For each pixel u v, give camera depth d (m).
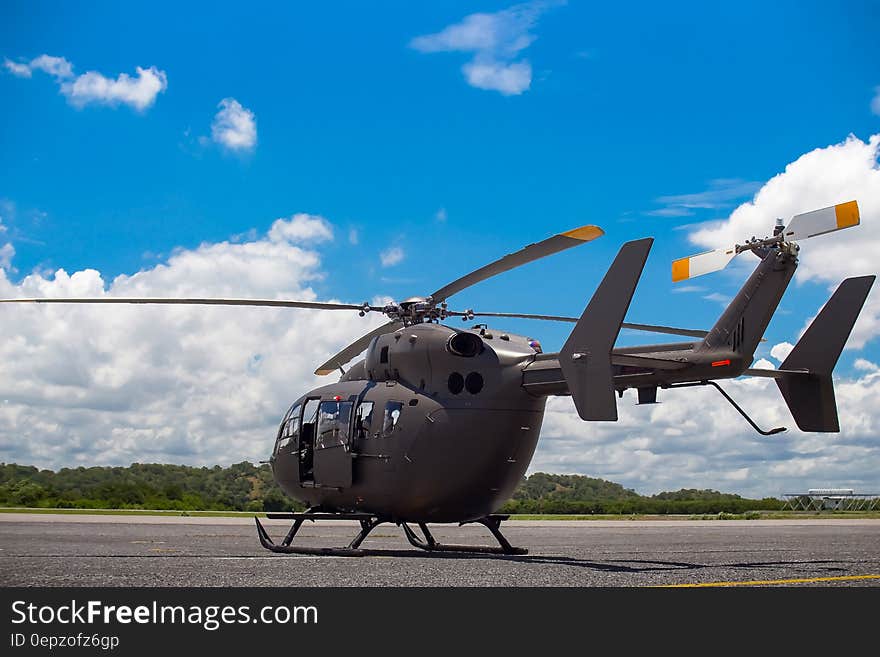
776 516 46.78
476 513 13.11
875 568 10.41
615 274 10.70
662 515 52.94
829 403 11.52
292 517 13.36
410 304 14.05
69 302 13.56
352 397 13.55
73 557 11.60
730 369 10.70
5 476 49.66
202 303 13.67
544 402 13.02
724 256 11.09
